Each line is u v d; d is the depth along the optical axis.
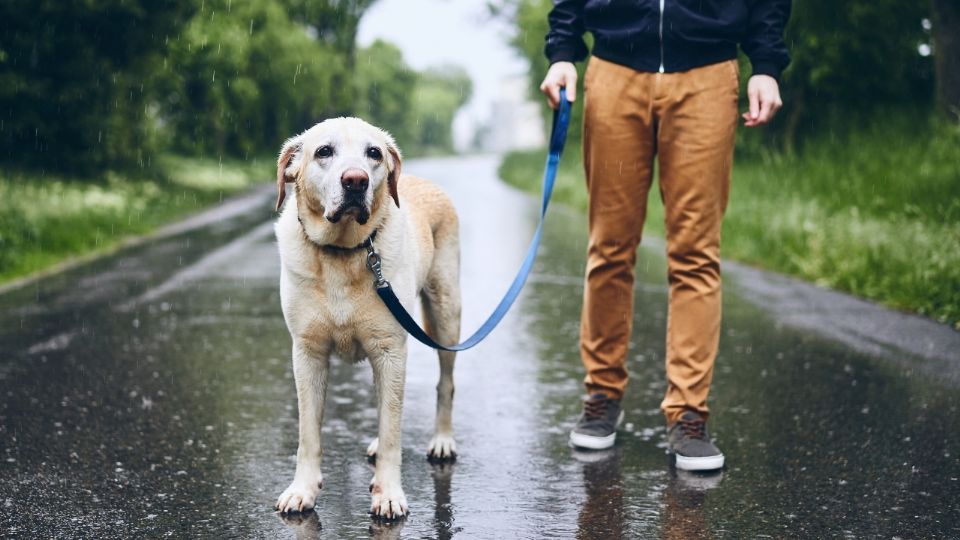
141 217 15.11
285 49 37.09
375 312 3.39
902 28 18.34
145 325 7.07
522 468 3.89
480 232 14.77
